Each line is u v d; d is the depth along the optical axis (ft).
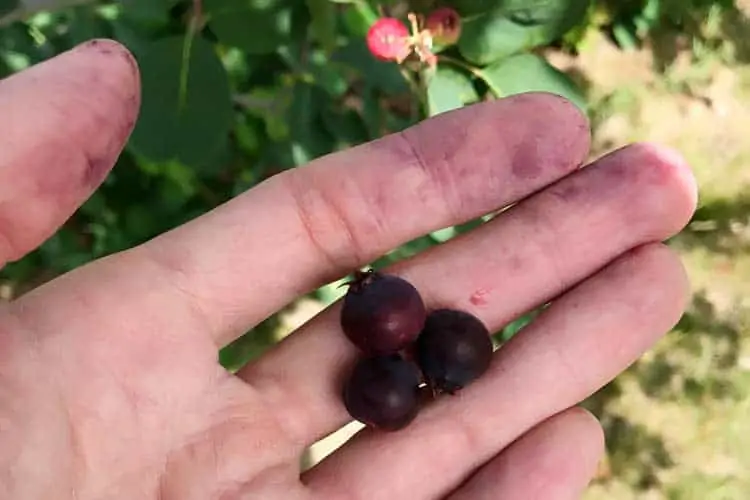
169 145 0.72
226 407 0.62
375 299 0.59
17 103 0.53
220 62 0.72
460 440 0.66
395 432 0.65
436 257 0.67
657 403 1.15
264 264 0.64
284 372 0.65
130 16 0.79
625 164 0.67
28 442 0.54
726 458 1.13
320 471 0.65
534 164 0.66
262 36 0.73
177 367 0.61
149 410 0.59
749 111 1.32
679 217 0.67
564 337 0.67
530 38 0.71
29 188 0.54
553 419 0.67
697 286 1.21
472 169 0.66
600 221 0.67
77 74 0.54
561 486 0.65
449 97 0.73
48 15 0.91
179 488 0.60
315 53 0.88
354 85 0.91
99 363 0.58
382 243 0.67
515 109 0.65
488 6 0.70
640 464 1.13
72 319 0.58
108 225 1.07
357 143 0.85
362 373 0.60
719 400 1.15
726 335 1.18
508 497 0.65
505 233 0.67
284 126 0.93
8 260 0.56
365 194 0.65
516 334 0.67
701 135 1.30
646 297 0.67
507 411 0.66
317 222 0.65
